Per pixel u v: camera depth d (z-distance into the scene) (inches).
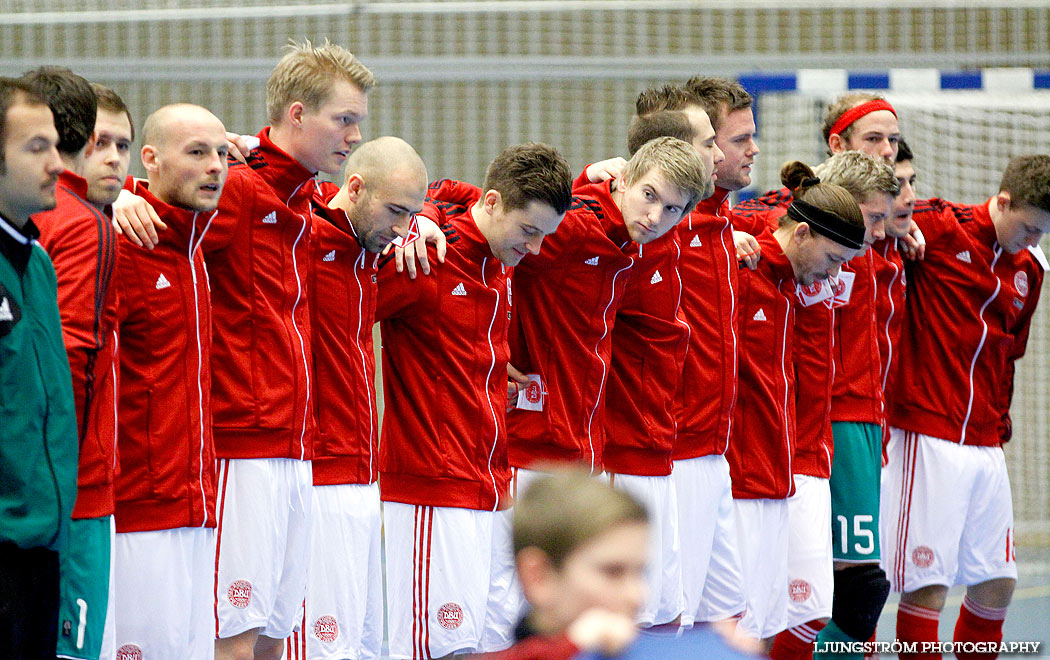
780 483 907.4
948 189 1615.4
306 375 697.0
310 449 706.2
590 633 286.4
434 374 757.9
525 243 751.1
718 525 888.9
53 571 530.3
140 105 1533.0
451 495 754.8
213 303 674.8
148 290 619.2
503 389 784.9
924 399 1024.9
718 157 852.6
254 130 1555.1
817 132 1461.6
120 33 1585.9
